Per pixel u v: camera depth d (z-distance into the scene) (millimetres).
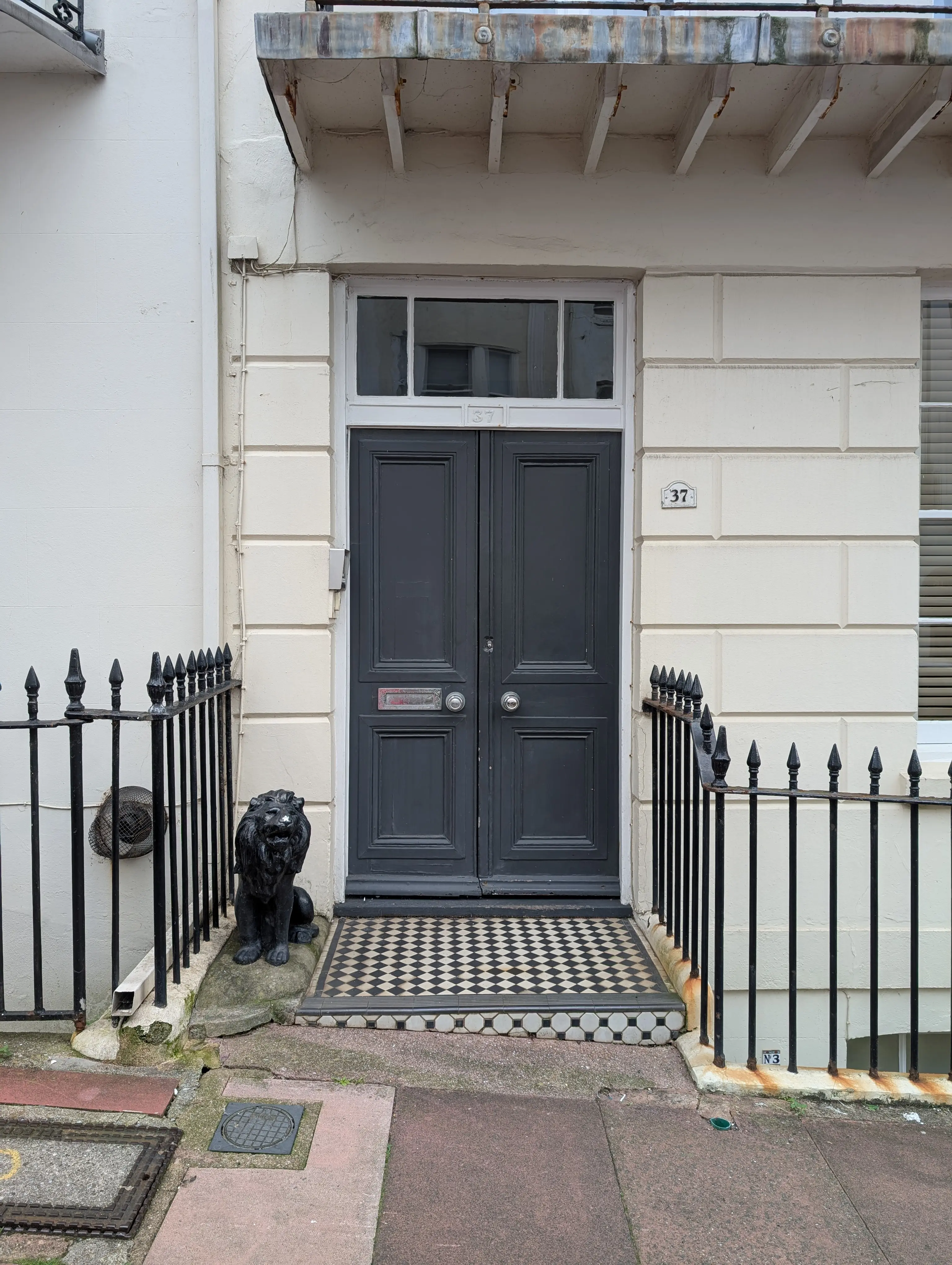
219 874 3939
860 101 3865
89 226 4188
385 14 3414
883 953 4309
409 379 4402
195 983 3357
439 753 4488
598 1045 3404
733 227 4203
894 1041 4578
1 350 4188
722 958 3180
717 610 4270
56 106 4176
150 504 4227
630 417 4406
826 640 4285
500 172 4164
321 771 4215
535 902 4410
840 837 4285
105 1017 3246
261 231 4160
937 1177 2766
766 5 3738
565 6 3648
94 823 4230
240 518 4172
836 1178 2736
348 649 4410
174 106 4188
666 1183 2680
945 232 4227
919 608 4531
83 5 4090
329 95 3805
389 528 4453
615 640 4500
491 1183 2643
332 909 4277
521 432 4461
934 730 4543
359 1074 3125
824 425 4258
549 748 4512
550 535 4488
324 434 4180
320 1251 2350
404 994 3516
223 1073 3076
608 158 4184
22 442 4199
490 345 4441
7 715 4242
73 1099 2883
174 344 4207
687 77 3680
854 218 4215
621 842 4477
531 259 4180
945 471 4562
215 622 4160
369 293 4379
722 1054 3215
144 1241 2354
